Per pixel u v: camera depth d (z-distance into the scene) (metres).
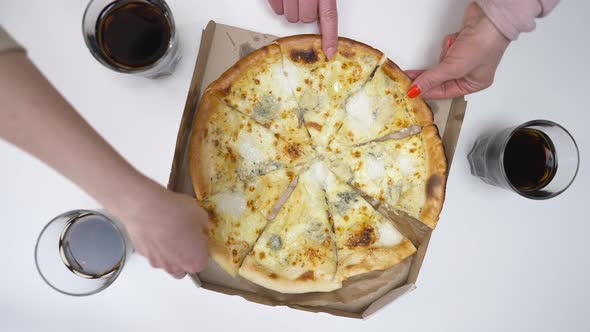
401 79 0.56
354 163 0.61
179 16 0.57
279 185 0.60
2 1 0.55
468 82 0.54
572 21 0.58
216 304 0.56
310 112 0.61
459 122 0.54
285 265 0.57
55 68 0.56
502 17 0.47
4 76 0.31
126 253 0.52
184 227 0.39
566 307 0.59
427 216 0.56
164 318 0.56
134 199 0.35
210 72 0.58
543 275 0.59
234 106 0.58
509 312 0.59
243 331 0.57
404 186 0.59
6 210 0.55
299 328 0.57
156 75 0.55
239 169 0.59
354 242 0.58
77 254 0.53
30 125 0.32
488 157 0.53
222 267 0.54
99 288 0.49
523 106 0.58
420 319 0.58
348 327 0.57
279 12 0.56
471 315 0.58
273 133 0.60
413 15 0.58
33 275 0.55
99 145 0.34
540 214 0.59
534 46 0.58
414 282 0.52
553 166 0.53
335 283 0.56
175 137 0.56
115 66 0.51
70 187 0.56
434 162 0.56
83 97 0.56
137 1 0.51
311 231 0.59
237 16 0.57
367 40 0.58
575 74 0.59
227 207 0.57
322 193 0.61
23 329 0.55
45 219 0.56
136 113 0.56
